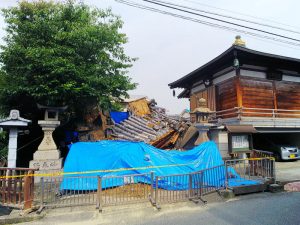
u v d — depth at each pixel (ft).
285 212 18.76
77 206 20.56
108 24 37.73
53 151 29.86
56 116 31.71
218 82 49.80
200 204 21.29
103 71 35.45
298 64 45.68
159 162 27.73
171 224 16.65
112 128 45.14
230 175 27.30
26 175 19.49
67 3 33.81
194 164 28.30
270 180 26.89
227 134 37.27
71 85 28.66
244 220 17.12
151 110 62.03
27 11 31.50
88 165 26.37
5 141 36.99
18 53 28.48
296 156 44.80
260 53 39.34
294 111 48.14
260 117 43.19
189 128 47.26
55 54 29.68
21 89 28.96
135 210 19.74
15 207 19.17
